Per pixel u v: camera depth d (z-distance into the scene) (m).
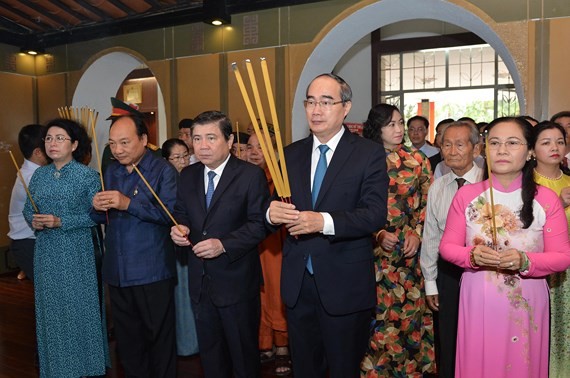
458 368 1.84
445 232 1.87
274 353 3.23
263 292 3.09
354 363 1.91
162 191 2.43
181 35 5.36
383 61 7.61
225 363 2.26
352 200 1.87
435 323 3.02
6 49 5.98
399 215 2.40
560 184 2.14
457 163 2.27
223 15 4.97
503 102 7.12
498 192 1.78
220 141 2.17
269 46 4.90
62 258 2.52
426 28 7.25
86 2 5.40
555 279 2.12
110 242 2.43
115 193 2.31
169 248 2.49
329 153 1.93
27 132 3.26
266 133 1.80
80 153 2.68
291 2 4.75
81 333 2.56
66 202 2.52
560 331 2.12
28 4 5.52
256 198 2.18
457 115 7.37
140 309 2.43
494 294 1.74
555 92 3.87
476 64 7.23
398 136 2.46
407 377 2.45
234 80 5.09
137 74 8.51
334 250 1.87
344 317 1.87
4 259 5.81
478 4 4.05
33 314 4.22
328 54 4.89
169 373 2.47
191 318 3.18
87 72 5.95
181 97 5.38
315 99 1.86
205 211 2.21
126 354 2.49
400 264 2.42
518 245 1.74
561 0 3.83
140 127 2.45
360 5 4.46
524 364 1.72
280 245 3.00
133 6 5.41
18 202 3.22
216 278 2.16
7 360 3.23
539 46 3.90
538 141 2.12
